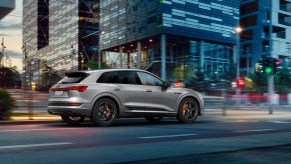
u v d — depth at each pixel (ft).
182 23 228.84
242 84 116.98
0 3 43.04
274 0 260.42
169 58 255.50
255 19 269.03
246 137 26.30
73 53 395.34
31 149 19.71
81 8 407.44
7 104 36.14
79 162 16.33
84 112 32.45
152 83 36.78
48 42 555.69
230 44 260.01
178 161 16.70
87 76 33.53
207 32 241.14
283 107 111.75
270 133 29.22
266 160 17.28
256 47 265.95
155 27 227.40
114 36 278.87
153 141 23.50
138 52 251.39
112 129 30.78
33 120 36.70
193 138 25.25
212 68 248.73
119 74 35.06
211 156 18.12
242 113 64.39
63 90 33.22
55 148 20.15
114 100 34.06
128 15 259.80
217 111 71.61
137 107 35.04
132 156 17.98
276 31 268.62
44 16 554.46
